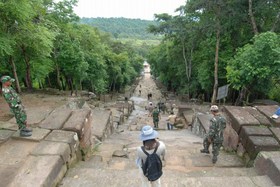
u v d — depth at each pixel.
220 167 6.55
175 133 13.66
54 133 6.36
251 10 18.86
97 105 19.70
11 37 10.86
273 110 7.95
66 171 5.59
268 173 5.37
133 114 27.92
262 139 6.46
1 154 5.40
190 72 32.81
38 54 14.73
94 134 10.23
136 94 59.53
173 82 48.44
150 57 66.25
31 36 11.56
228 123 8.06
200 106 22.28
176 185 4.96
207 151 7.43
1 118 8.56
